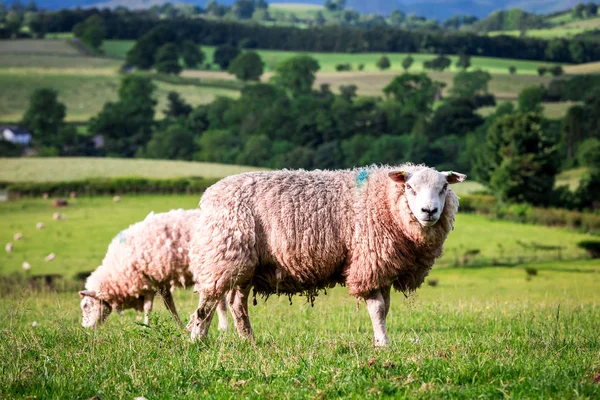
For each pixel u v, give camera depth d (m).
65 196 78.69
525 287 32.59
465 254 50.97
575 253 51.69
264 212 8.84
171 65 199.75
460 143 122.19
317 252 8.80
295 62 175.50
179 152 129.38
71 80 189.88
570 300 19.56
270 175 9.12
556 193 81.38
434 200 8.63
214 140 129.75
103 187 79.69
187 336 8.45
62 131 139.75
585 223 64.75
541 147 82.56
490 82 180.25
